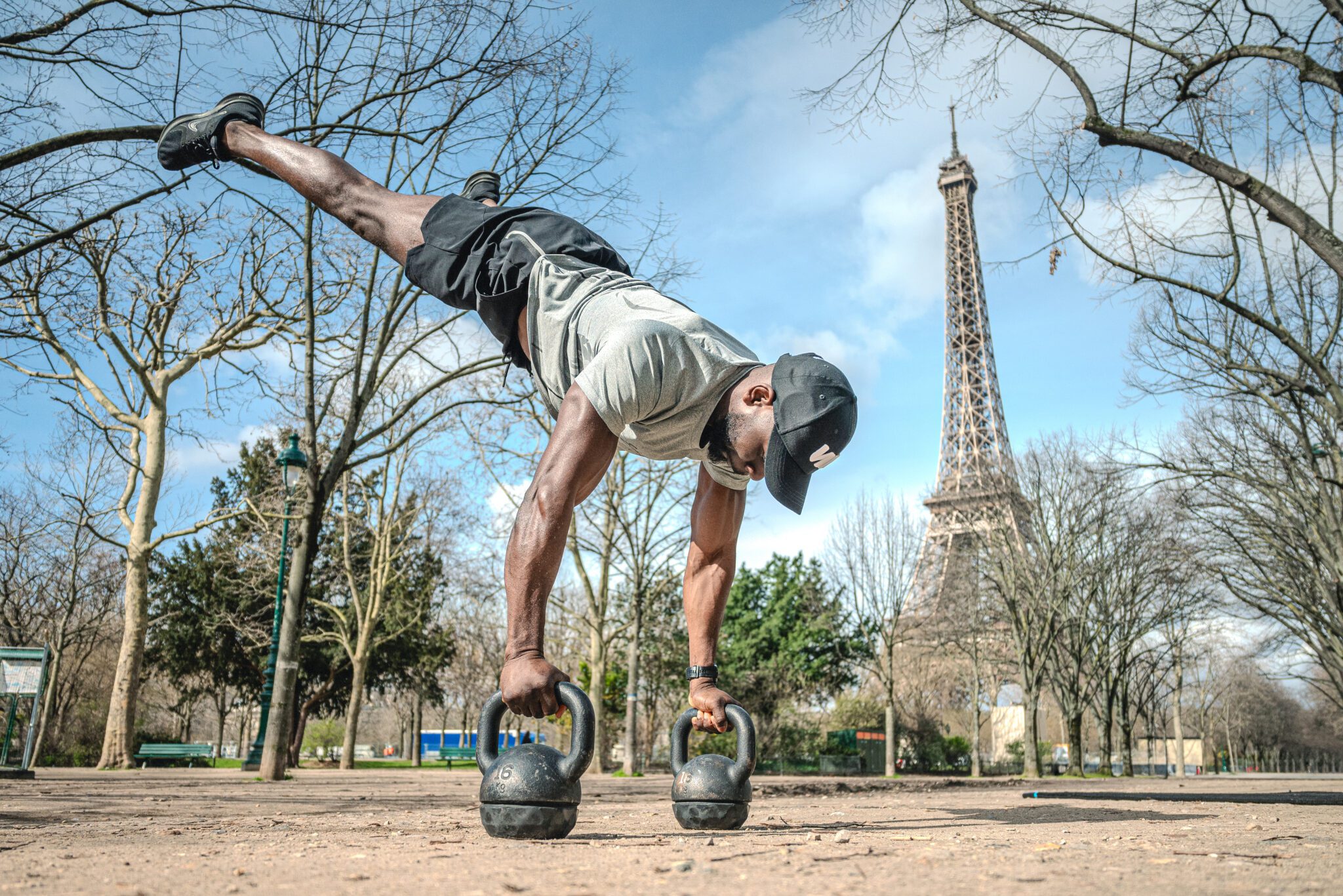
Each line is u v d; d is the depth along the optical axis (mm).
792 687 41094
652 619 29047
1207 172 8227
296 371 16422
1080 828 3008
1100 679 31172
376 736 79500
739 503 3141
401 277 13055
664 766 35375
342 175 3467
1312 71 7777
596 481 2564
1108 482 20078
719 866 1666
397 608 33219
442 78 10219
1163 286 11438
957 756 45219
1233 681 56812
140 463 21984
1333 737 80375
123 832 3016
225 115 3701
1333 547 15906
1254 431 16859
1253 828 3133
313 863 1764
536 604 2406
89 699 35406
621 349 2551
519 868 1649
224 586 31953
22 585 28516
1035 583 28188
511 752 2412
